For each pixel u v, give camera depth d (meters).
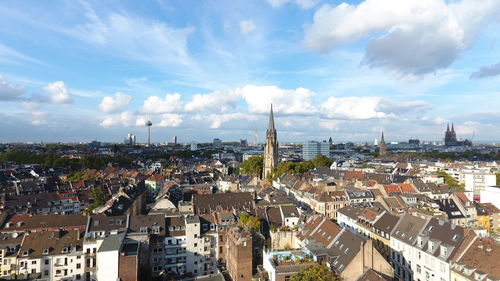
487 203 146.75
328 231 90.00
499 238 80.62
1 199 148.38
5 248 88.69
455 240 76.44
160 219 104.31
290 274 67.56
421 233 85.88
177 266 99.44
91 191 177.88
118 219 102.19
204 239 102.00
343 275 69.38
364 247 71.75
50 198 155.25
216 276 86.94
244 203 138.38
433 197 174.75
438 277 76.19
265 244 98.44
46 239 93.00
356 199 158.00
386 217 104.62
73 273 90.31
